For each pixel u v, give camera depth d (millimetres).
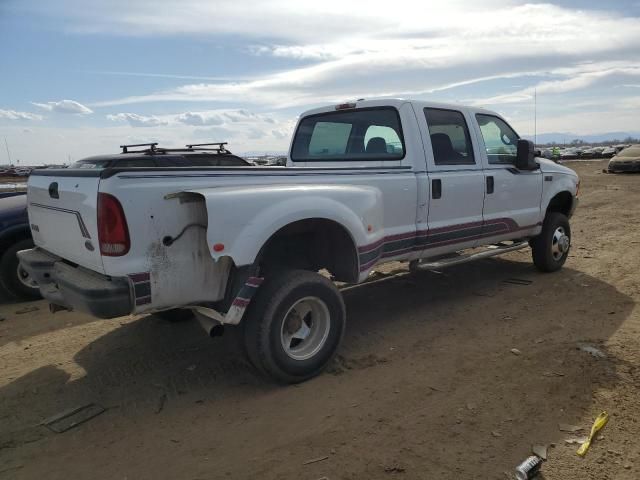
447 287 6277
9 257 6004
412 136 4914
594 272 6797
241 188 3529
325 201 3826
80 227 3396
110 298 3160
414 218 4887
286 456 2916
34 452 3035
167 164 7508
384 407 3414
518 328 4809
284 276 3676
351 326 5000
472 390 3611
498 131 6000
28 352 4562
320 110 5848
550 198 6543
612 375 3750
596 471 2715
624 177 23359
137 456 2967
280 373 3678
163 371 4105
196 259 3422
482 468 2752
